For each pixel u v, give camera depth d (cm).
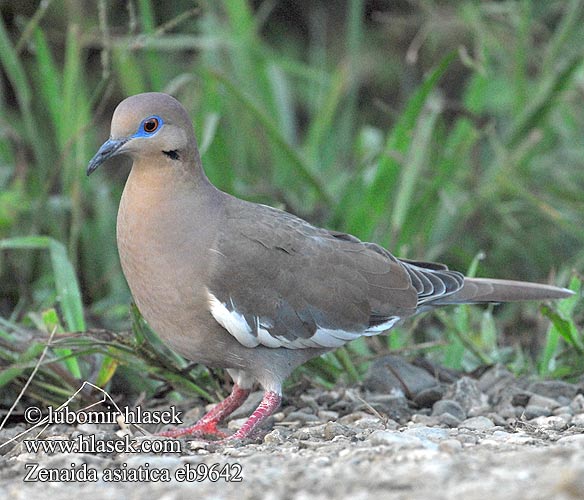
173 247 951
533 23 1662
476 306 1353
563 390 1075
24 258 1372
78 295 1107
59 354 1073
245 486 726
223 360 991
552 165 1581
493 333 1206
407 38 1903
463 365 1190
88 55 1800
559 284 1379
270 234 989
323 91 1642
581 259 1441
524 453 759
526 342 1309
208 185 988
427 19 1748
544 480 673
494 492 655
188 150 962
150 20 1440
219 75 1332
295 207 1450
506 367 1133
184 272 952
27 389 1070
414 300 1044
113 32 1734
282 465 778
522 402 1055
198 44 1531
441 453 769
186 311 961
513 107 1547
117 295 1356
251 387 1041
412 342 1289
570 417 989
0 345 1060
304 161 1364
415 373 1109
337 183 1494
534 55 1675
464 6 1617
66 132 1398
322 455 805
